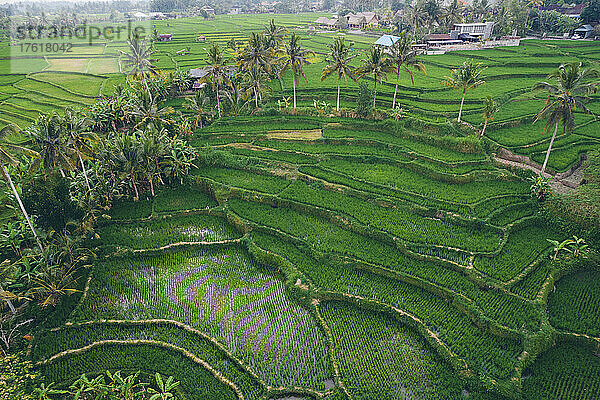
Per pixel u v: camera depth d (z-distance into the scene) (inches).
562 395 1153.4
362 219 1819.6
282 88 3420.3
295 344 1334.9
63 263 1562.5
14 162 1453.0
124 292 1533.0
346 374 1222.9
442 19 5319.9
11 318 1386.6
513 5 5310.0
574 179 2046.0
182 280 1604.3
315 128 2687.0
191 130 2664.9
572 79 1817.2
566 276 1552.7
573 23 5059.1
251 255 1722.4
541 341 1273.4
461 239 1694.1
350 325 1392.7
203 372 1237.7
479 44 4680.1
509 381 1170.0
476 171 2100.1
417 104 2952.8
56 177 1993.1
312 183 2101.4
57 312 1417.3
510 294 1439.5
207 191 2130.9
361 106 2711.6
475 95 3063.5
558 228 1761.8
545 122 2640.3
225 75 2901.1
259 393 1179.9
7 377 1090.1
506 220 1782.7
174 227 1892.2
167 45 5565.9
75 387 1173.1
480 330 1346.0
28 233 1583.4
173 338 1352.1
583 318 1368.1
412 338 1339.8
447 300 1459.2
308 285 1533.0
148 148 1916.8
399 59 2706.7
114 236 1804.9
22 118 2940.5
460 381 1192.2
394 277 1555.1
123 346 1318.9
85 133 1834.4
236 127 2751.0
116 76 3934.5
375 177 2122.3
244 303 1496.1
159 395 1061.8
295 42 2778.1
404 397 1159.6
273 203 1999.3
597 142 2369.6
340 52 2659.9
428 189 2004.2
